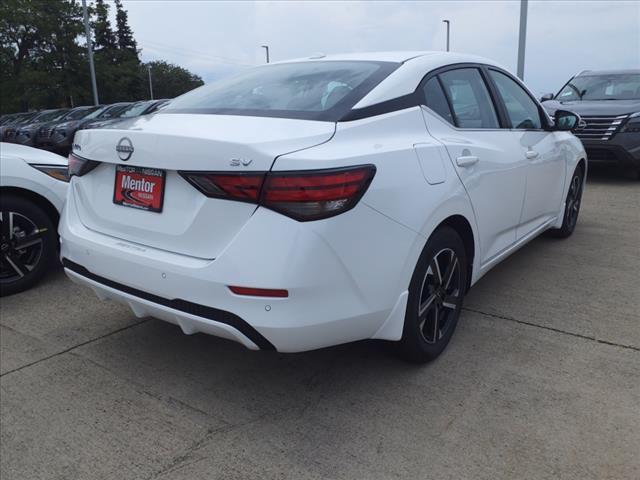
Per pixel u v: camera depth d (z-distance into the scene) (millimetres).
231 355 3137
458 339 3240
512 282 4164
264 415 2568
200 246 2324
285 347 2238
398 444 2338
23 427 2496
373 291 2383
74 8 40938
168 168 2348
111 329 3482
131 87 47031
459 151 2928
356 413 2561
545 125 4320
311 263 2158
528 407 2562
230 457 2285
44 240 4152
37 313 3725
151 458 2289
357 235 2273
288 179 2123
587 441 2316
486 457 2240
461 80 3322
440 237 2797
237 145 2172
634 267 4457
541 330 3344
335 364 2994
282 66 3328
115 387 2816
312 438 2393
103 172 2738
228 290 2207
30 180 4027
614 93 8953
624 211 6484
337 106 2570
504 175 3396
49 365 3035
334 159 2219
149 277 2420
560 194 4734
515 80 4047
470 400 2631
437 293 2896
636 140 7953
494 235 3445
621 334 3271
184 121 2633
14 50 40688
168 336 3381
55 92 40344
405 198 2479
